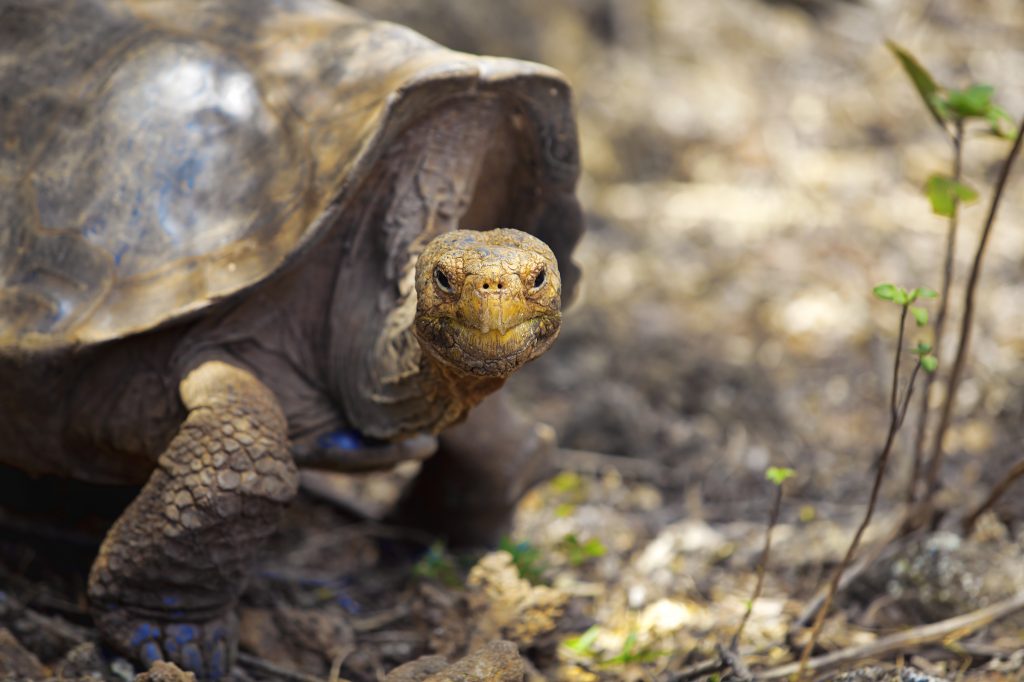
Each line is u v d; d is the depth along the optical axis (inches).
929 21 665.6
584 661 226.4
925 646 220.7
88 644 205.6
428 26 512.4
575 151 217.6
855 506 295.7
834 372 373.4
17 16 229.5
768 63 676.1
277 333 211.3
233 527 193.9
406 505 274.7
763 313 418.3
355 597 248.1
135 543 194.2
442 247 161.8
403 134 203.2
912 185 525.0
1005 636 222.7
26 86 221.5
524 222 232.7
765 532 285.7
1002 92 590.9
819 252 464.4
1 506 248.7
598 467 325.1
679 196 544.4
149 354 205.5
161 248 200.5
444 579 251.8
